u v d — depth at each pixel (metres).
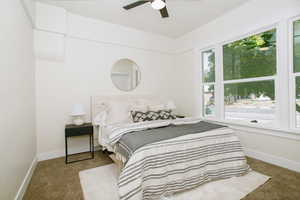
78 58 3.04
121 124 2.49
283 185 1.80
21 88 1.82
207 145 1.92
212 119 3.30
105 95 3.31
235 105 2.97
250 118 2.73
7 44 1.42
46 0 2.52
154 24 3.42
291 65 2.19
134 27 3.57
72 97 2.99
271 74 2.43
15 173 1.54
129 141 1.80
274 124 2.38
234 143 2.11
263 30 2.48
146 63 3.89
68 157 2.81
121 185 1.47
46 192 1.76
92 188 1.83
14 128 1.55
